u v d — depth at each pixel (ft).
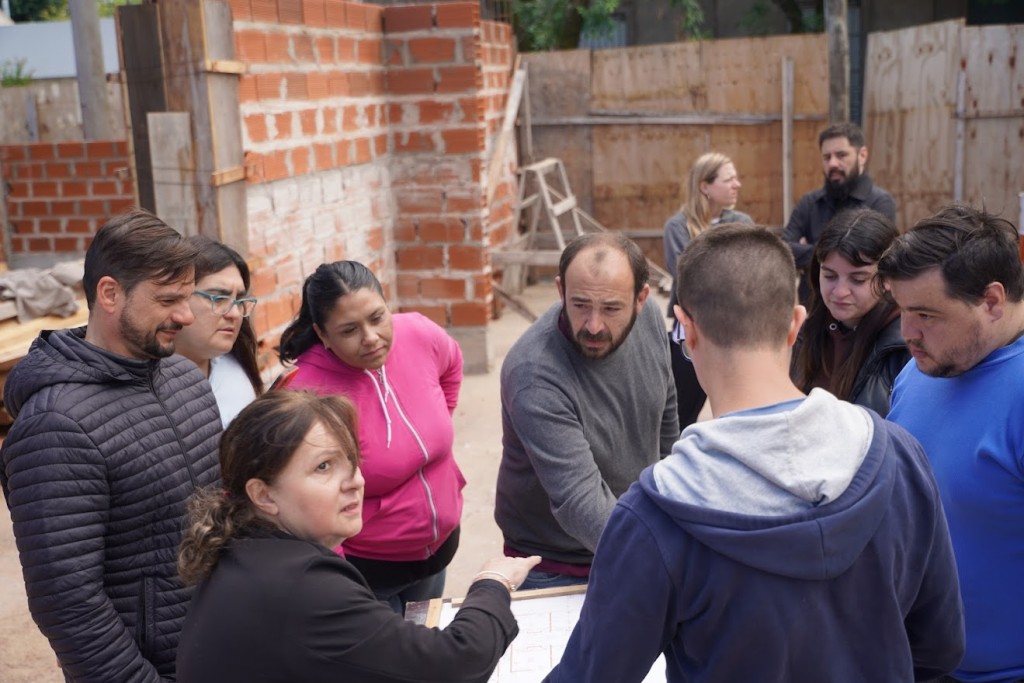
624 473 9.05
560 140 35.47
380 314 9.32
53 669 12.78
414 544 9.78
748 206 34.65
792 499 4.70
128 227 7.34
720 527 4.68
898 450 5.10
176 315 7.53
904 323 7.30
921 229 7.11
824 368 10.44
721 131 34.22
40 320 20.59
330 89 21.72
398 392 9.80
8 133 52.60
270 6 19.24
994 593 7.13
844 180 19.63
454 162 24.50
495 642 6.34
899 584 5.05
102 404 7.27
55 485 6.93
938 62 31.09
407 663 5.80
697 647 5.01
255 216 19.06
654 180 35.06
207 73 17.39
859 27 49.32
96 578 7.04
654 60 34.17
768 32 50.78
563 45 42.60
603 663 5.09
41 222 30.55
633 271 8.32
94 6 32.71
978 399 7.15
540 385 8.47
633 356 8.96
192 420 7.97
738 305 5.09
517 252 27.71
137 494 7.34
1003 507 7.00
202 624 5.69
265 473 5.88
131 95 17.79
